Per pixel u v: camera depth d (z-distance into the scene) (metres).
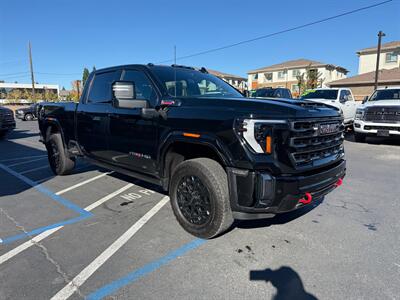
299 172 2.69
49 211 3.99
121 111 3.92
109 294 2.29
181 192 3.28
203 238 3.15
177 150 3.44
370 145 9.55
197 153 3.35
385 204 4.19
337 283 2.41
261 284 2.40
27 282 2.43
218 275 2.53
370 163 6.88
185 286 2.38
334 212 3.90
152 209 4.04
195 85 3.92
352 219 3.68
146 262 2.73
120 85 3.31
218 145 2.75
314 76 38.78
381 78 31.48
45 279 2.47
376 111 9.15
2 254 2.88
